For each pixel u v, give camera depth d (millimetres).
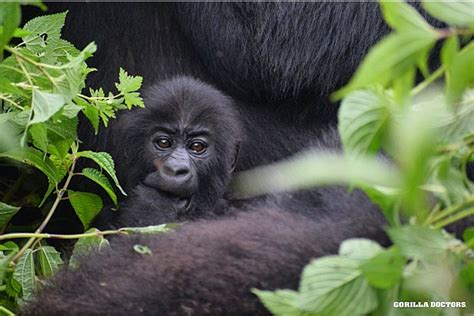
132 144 8086
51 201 8164
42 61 6551
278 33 8320
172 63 8812
